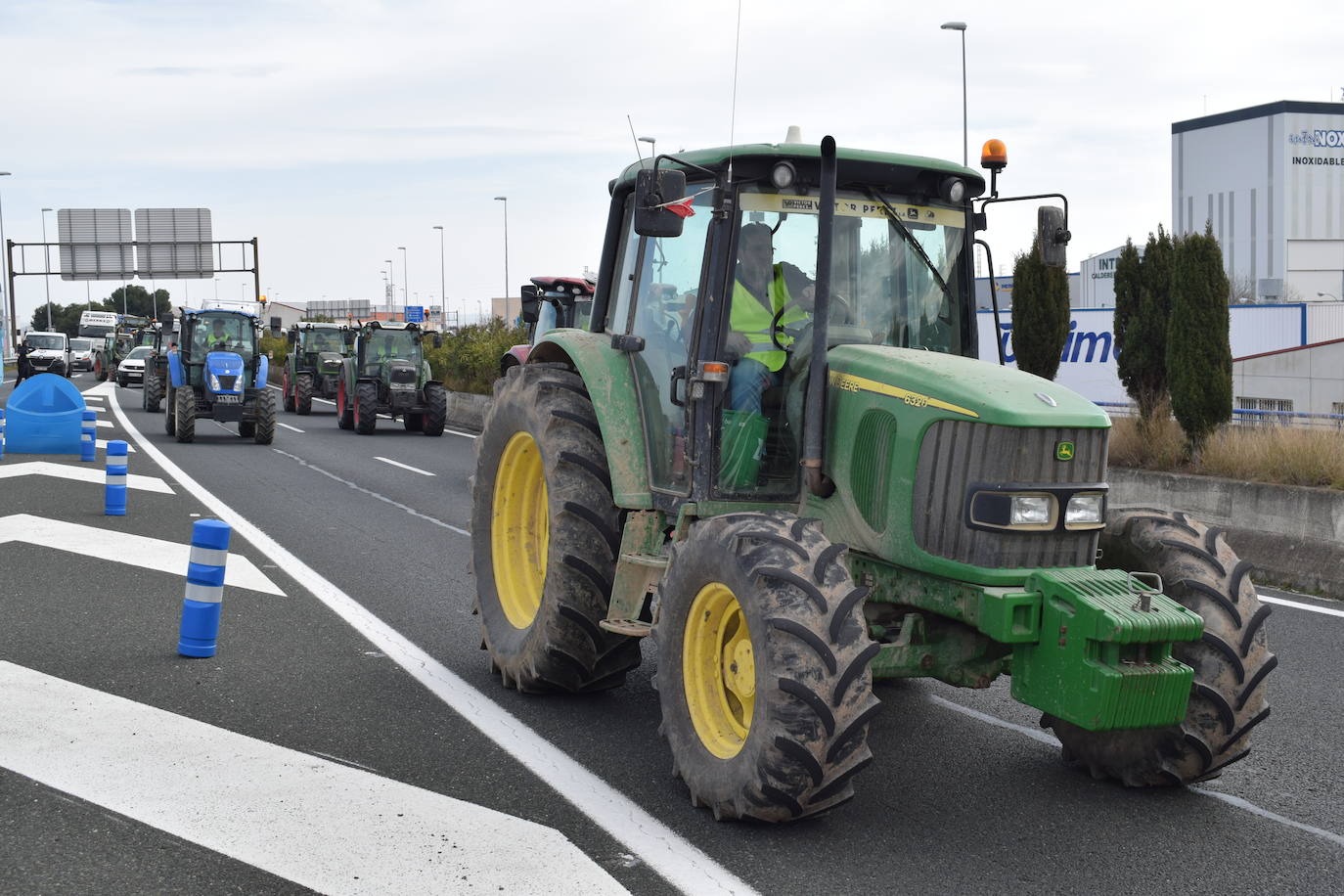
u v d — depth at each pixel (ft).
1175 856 14.44
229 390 72.08
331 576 30.89
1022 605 14.42
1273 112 343.46
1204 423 42.96
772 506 17.24
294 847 13.89
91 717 18.53
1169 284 49.98
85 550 33.04
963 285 18.20
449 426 97.35
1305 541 33.17
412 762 17.03
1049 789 16.80
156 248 184.75
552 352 22.59
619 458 19.06
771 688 14.07
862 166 17.35
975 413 14.74
